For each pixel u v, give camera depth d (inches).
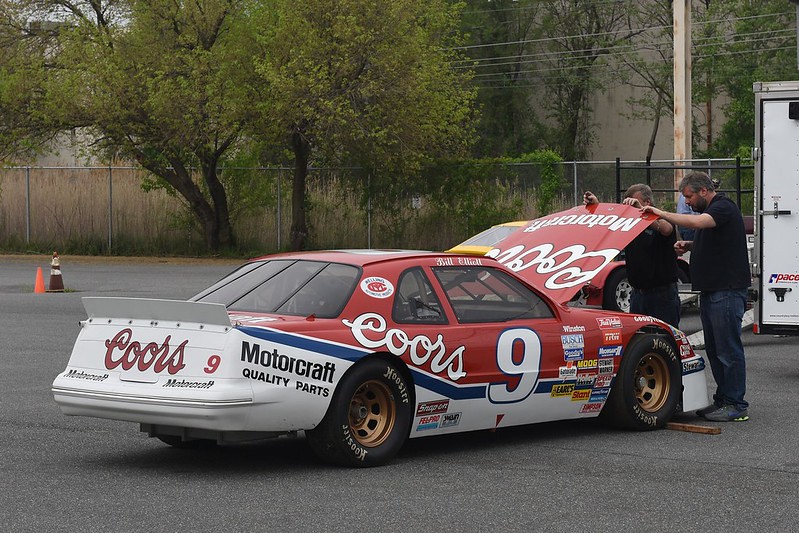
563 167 1409.9
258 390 286.4
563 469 308.2
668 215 382.0
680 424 370.9
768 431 367.6
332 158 1497.3
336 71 1347.2
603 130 2706.7
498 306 339.0
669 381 374.3
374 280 316.5
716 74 2164.1
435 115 1405.0
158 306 297.0
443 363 319.9
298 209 1485.0
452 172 1459.2
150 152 1517.0
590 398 357.7
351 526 247.4
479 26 2620.6
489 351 329.7
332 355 298.2
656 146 2647.6
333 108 1314.0
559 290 361.7
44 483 291.0
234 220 1560.0
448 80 1478.8
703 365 387.9
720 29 2245.3
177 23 1365.7
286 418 291.6
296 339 294.2
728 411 384.8
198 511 260.7
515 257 391.2
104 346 307.3
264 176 1536.7
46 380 484.4
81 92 1342.3
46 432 366.9
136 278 1133.1
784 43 2144.4
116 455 330.0
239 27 1366.9
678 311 409.4
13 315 771.4
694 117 2349.9
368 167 1488.7
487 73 2645.2
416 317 319.3
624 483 290.4
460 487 285.6
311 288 316.5
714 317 382.6
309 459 323.0
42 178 1598.2
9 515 256.8
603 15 2608.3
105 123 1370.6
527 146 2655.0
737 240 381.1
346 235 1523.1
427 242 1485.0
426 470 306.2
